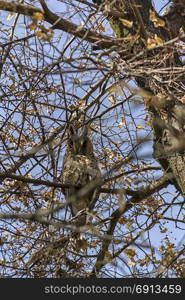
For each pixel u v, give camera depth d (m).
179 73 10.91
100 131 12.43
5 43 11.57
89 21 11.80
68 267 12.25
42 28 10.15
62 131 12.80
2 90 12.45
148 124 12.11
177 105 11.41
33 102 12.23
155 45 10.61
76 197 8.73
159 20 11.38
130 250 12.62
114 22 12.77
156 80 10.88
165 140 11.18
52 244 11.50
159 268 12.09
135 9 11.37
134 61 10.83
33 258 11.93
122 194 8.76
